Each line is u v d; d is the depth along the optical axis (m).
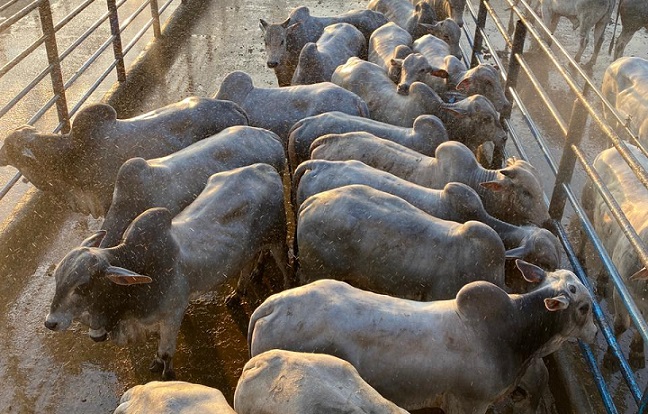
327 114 6.13
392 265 4.72
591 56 10.80
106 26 11.12
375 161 5.71
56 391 4.74
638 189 5.60
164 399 3.47
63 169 5.90
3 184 7.16
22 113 8.45
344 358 3.84
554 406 4.99
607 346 5.34
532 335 4.22
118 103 8.48
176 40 10.38
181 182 5.36
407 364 3.89
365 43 8.64
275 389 3.32
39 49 10.10
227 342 5.17
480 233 4.59
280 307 3.93
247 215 5.05
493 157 7.08
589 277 6.18
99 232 4.61
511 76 7.77
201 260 4.78
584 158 5.58
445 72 7.02
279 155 5.86
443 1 10.27
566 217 6.89
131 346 5.09
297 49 8.55
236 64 9.71
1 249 5.96
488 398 4.07
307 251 4.91
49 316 4.30
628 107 7.60
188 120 6.06
